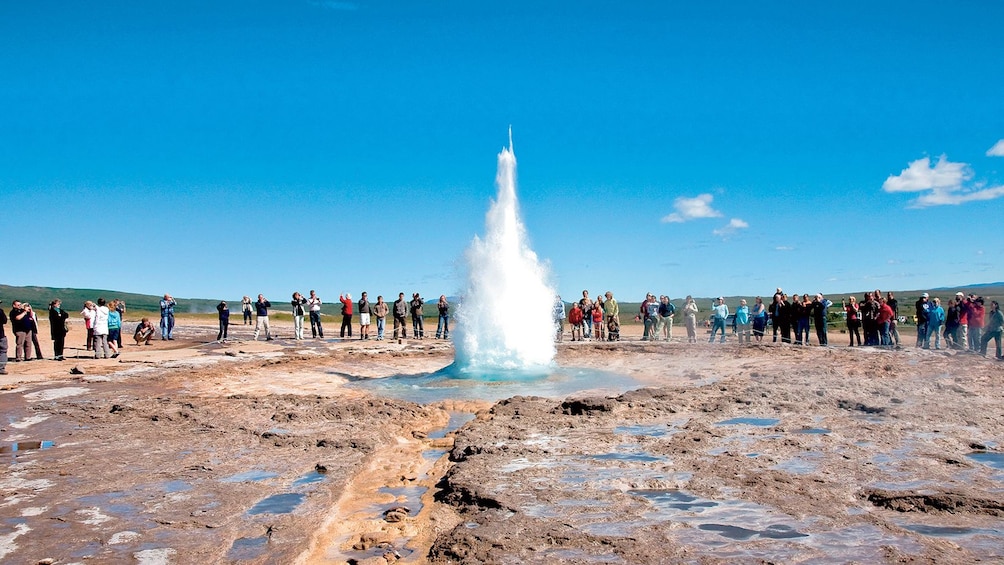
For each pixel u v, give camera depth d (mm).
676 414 13234
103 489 8875
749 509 7621
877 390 15086
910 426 11609
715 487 8422
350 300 33969
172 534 7266
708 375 19719
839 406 13672
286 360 24438
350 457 10438
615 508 7691
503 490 8359
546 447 10586
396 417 13594
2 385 18484
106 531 7355
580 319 29859
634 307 93188
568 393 17156
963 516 7336
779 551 6438
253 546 6945
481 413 14359
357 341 32469
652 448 10430
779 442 10617
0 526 7531
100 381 19375
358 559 6598
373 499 8617
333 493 8648
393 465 10242
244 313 46125
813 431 11469
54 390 17781
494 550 6586
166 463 10148
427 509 8133
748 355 23672
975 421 11883
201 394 17219
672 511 7602
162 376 20312
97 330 24953
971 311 22766
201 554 6727
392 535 7258
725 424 12234
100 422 13273
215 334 37750
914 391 14930
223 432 12211
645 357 24484
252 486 8969
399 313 33719
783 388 15430
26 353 24547
